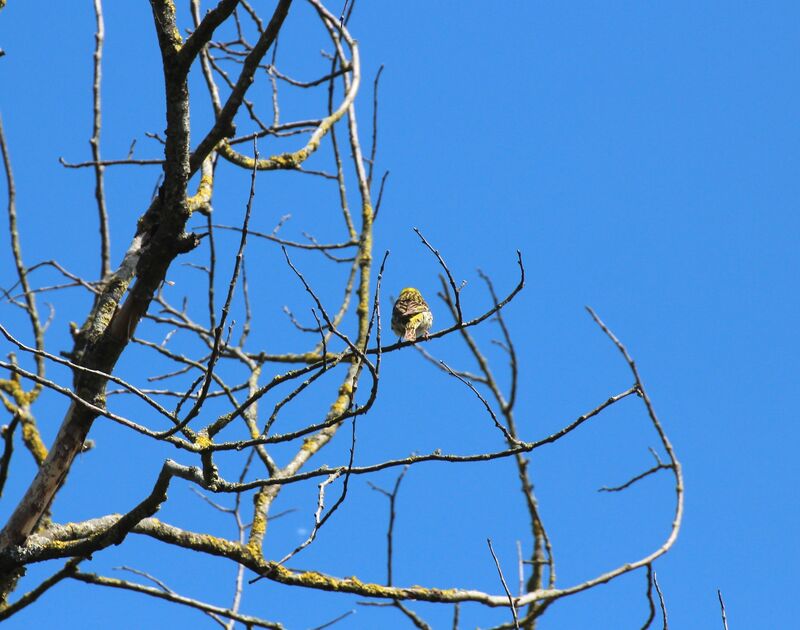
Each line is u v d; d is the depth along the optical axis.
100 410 8.66
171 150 9.40
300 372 9.13
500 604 11.70
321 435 12.84
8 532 9.80
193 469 9.14
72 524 10.34
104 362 9.96
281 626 11.65
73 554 9.84
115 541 9.70
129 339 9.98
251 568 10.92
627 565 12.27
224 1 8.92
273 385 9.13
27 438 12.38
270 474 12.02
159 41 9.21
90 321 12.86
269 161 14.30
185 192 9.62
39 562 9.88
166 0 9.27
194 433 9.02
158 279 9.89
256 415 12.94
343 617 12.00
